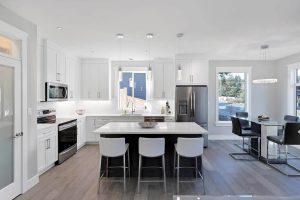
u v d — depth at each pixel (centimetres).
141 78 693
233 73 697
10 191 292
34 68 347
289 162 455
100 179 343
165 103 684
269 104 680
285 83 628
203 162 457
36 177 348
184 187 336
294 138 392
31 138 337
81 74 649
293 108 610
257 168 421
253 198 232
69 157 491
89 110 687
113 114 664
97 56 620
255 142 518
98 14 306
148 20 330
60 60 505
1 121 282
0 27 270
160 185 345
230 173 395
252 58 652
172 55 607
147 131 338
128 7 283
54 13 302
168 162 379
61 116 580
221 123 682
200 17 318
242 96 696
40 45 427
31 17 316
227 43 471
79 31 383
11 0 261
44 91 440
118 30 378
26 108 323
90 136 622
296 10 294
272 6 281
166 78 641
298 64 571
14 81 302
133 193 317
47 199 297
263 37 423
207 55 600
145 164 378
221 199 227
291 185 341
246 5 278
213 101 684
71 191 322
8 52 309
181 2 269
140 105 693
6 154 291
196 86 592
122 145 322
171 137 378
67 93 541
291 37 424
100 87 647
